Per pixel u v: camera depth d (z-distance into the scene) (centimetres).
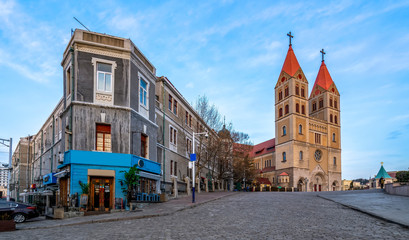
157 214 1614
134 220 1493
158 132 3020
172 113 3466
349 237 966
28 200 4206
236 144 6150
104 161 2050
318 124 8200
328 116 8419
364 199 2275
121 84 2205
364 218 1373
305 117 7906
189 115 4169
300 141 7694
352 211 1642
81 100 2080
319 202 2180
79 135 2030
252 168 6831
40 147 4147
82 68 2112
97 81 2152
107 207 2019
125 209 2011
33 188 3872
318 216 1457
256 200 2361
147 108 2534
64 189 2139
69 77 2264
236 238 975
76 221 1530
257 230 1108
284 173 7600
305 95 8050
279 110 8275
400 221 1195
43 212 2766
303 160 7650
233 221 1332
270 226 1188
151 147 2542
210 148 4428
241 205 1983
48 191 2527
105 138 2119
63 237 1084
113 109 2148
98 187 2033
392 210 1553
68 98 2212
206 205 2070
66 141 2169
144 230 1165
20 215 1883
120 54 2223
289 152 7644
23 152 5112
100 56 2170
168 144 3278
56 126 3353
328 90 8638
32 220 1997
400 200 2086
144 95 2534
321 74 9056
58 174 2080
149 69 2595
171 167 3366
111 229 1224
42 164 3941
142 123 2394
